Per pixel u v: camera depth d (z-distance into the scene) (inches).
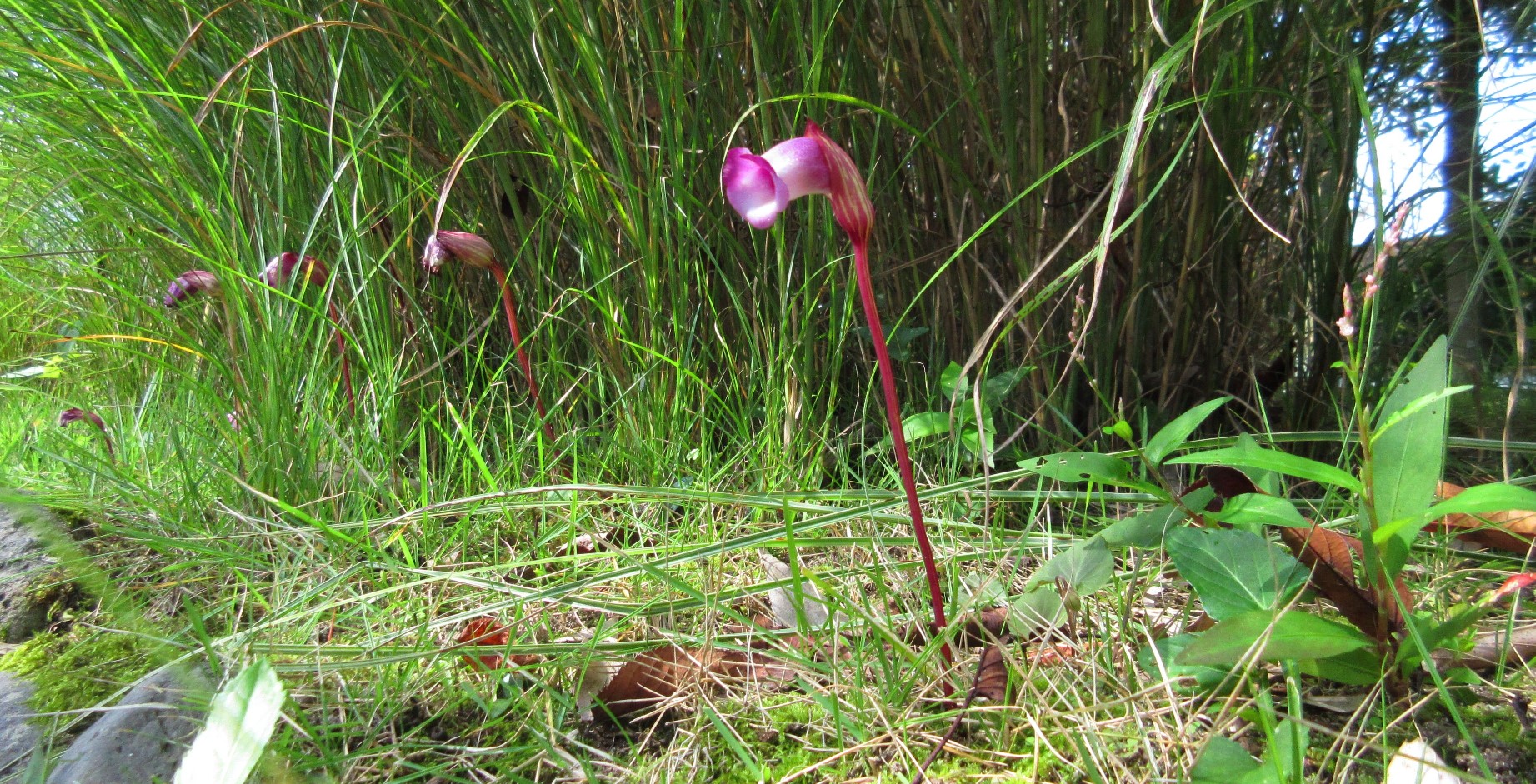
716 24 27.6
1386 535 17.6
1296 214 30.4
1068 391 28.0
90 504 26.1
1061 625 20.0
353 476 26.7
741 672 20.3
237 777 16.1
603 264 28.1
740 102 28.0
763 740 19.0
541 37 26.2
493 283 34.6
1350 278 29.4
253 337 27.2
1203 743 17.1
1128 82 26.9
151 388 32.7
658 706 19.9
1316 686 18.7
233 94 29.8
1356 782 17.2
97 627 21.8
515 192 31.4
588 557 22.3
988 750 18.2
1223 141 27.1
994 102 27.6
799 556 24.3
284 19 29.6
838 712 18.4
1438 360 18.4
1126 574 21.5
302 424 27.4
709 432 28.3
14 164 37.7
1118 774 17.6
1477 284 20.0
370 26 25.6
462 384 34.2
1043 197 27.0
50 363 37.7
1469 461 29.4
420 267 33.1
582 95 27.1
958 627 20.4
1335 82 27.6
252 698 16.5
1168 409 29.6
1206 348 30.1
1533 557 21.1
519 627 21.5
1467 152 30.0
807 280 27.0
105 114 31.9
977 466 26.8
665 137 26.6
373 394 27.7
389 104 31.0
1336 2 26.7
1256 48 27.0
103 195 36.0
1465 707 18.1
